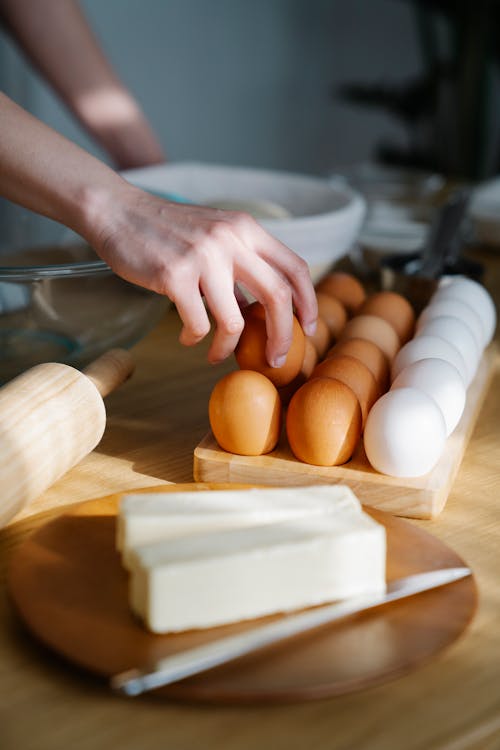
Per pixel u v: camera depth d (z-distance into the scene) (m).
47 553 0.57
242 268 0.68
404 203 1.49
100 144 1.50
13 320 0.81
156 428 0.81
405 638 0.49
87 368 0.76
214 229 0.67
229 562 0.49
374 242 1.23
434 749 0.43
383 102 2.66
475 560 0.61
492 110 2.96
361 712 0.46
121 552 0.55
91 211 0.70
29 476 0.61
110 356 0.77
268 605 0.51
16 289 0.79
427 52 2.66
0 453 0.59
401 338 0.87
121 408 0.86
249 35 3.00
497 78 2.89
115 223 0.69
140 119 1.49
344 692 0.45
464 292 0.90
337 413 0.67
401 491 0.66
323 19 3.15
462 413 0.78
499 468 0.76
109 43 2.68
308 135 3.28
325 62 3.22
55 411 0.65
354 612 0.52
